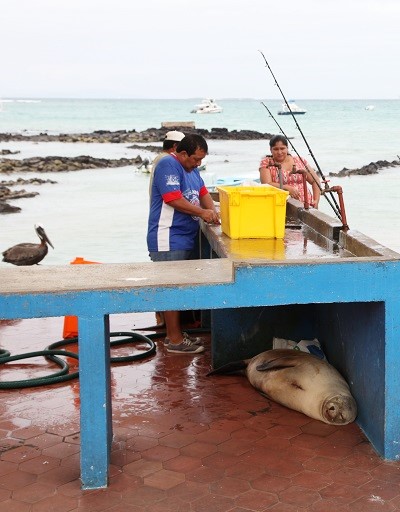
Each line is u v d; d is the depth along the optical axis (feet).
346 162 114.52
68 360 19.10
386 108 513.04
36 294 11.69
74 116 411.95
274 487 11.84
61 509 11.30
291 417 14.74
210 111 429.38
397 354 12.50
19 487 12.04
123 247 51.60
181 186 18.85
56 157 125.80
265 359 16.29
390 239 49.98
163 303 12.03
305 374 14.89
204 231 18.92
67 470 12.63
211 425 14.39
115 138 198.49
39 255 36.68
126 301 11.89
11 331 22.31
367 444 13.39
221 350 17.69
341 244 15.53
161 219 18.81
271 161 23.54
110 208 71.82
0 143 190.70
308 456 12.92
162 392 16.29
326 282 12.26
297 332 17.83
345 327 15.01
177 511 11.17
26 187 91.50
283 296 12.25
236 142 189.88
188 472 12.43
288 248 15.35
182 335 19.47
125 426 14.42
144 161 107.45
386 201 70.13
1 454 13.30
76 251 50.39
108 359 12.87
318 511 11.08
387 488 11.74
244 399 15.79
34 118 385.29
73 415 15.11
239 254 14.64
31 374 18.11
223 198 16.96
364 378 13.80
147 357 18.94
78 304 11.76
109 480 12.19
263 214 16.31
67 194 84.28
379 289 12.35
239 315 17.57
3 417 15.05
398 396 12.59
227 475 12.29
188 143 18.44
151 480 12.18
